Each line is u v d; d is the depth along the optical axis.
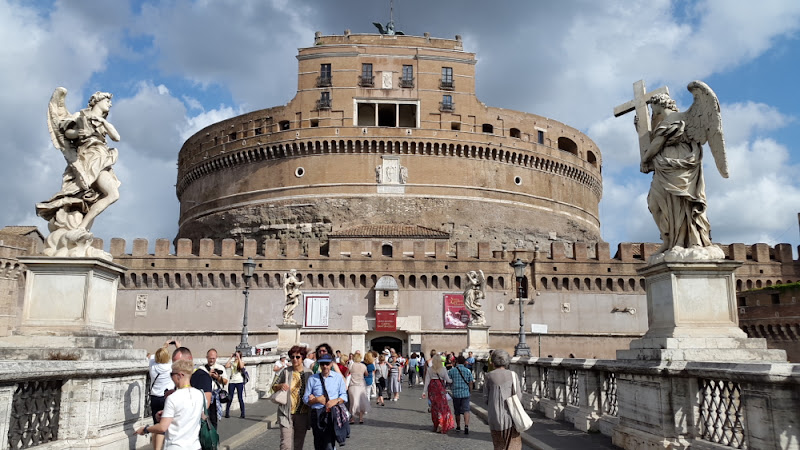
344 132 72.75
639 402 9.95
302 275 61.47
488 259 63.09
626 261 64.38
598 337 62.66
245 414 18.69
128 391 10.68
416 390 34.09
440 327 61.03
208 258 61.53
